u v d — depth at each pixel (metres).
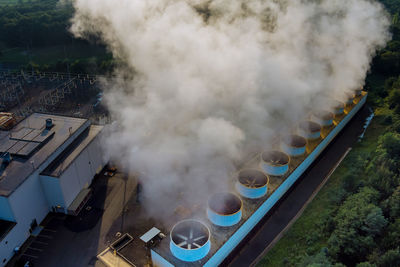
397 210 44.50
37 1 163.50
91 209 50.81
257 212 44.25
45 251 44.06
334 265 38.28
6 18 130.62
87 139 55.50
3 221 43.41
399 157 56.22
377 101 83.25
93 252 43.91
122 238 45.81
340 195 50.53
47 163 48.34
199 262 36.34
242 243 43.81
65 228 47.50
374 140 66.50
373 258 39.12
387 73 100.62
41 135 53.47
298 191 54.44
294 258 42.06
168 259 36.59
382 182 49.47
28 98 83.81
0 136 53.41
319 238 44.44
